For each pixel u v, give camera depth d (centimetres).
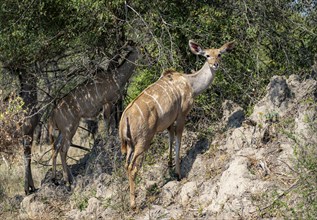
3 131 1691
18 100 1862
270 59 2059
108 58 1966
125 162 1738
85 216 1686
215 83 1916
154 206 1572
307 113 1485
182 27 1811
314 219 1184
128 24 1783
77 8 1716
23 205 1869
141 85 2134
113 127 2075
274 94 1612
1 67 2022
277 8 1931
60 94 2108
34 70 2053
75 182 1925
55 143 2011
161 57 1755
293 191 1277
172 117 1656
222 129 1747
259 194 1347
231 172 1440
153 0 1864
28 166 2067
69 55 2033
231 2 1922
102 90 2006
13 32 1769
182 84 1698
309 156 1305
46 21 1878
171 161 1727
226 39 1936
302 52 1989
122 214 1605
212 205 1416
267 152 1477
